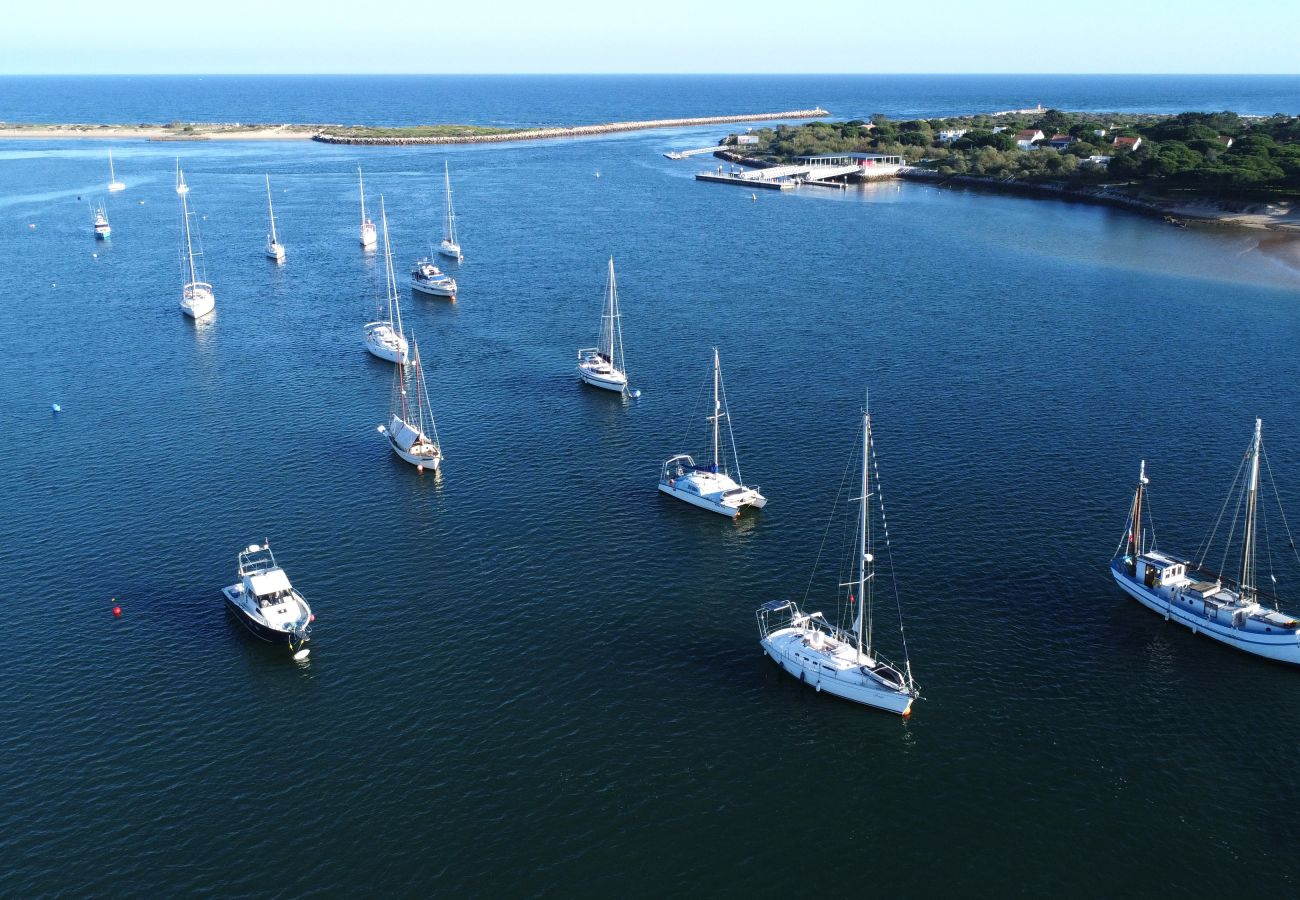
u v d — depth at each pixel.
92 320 171.62
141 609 85.19
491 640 81.12
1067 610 84.75
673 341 161.12
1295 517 100.00
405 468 113.56
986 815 63.59
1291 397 132.75
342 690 74.88
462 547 95.94
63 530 98.25
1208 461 112.75
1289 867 59.81
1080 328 166.00
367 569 91.75
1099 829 62.50
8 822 62.34
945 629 82.12
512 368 148.25
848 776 66.81
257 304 183.88
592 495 107.12
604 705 73.56
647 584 89.69
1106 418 125.81
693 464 110.88
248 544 96.00
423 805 63.94
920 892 58.22
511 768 67.19
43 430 123.19
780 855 60.59
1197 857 60.47
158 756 68.06
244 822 62.53
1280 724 71.38
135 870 59.00
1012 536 96.75
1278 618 79.25
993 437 120.25
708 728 71.25
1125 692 74.69
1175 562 86.50
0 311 176.50
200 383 140.62
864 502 75.75
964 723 71.50
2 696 73.88
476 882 58.41
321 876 58.72
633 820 63.03
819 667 74.56
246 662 78.31
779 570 92.00
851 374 144.00
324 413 129.75
